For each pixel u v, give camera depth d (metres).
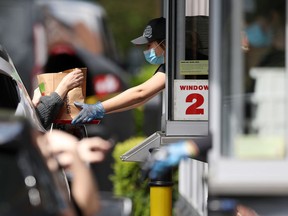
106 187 24.16
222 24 10.67
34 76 29.41
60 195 9.04
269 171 10.45
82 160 9.08
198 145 10.43
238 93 10.72
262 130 10.71
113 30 56.06
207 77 14.91
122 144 22.39
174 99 14.88
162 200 14.62
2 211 8.55
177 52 14.99
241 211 10.58
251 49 10.75
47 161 9.14
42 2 33.62
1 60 14.85
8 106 14.48
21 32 31.94
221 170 10.45
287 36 10.74
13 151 8.89
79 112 15.26
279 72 10.75
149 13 56.50
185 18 15.05
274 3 10.73
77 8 36.09
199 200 18.05
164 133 14.90
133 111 28.17
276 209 10.38
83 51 30.36
